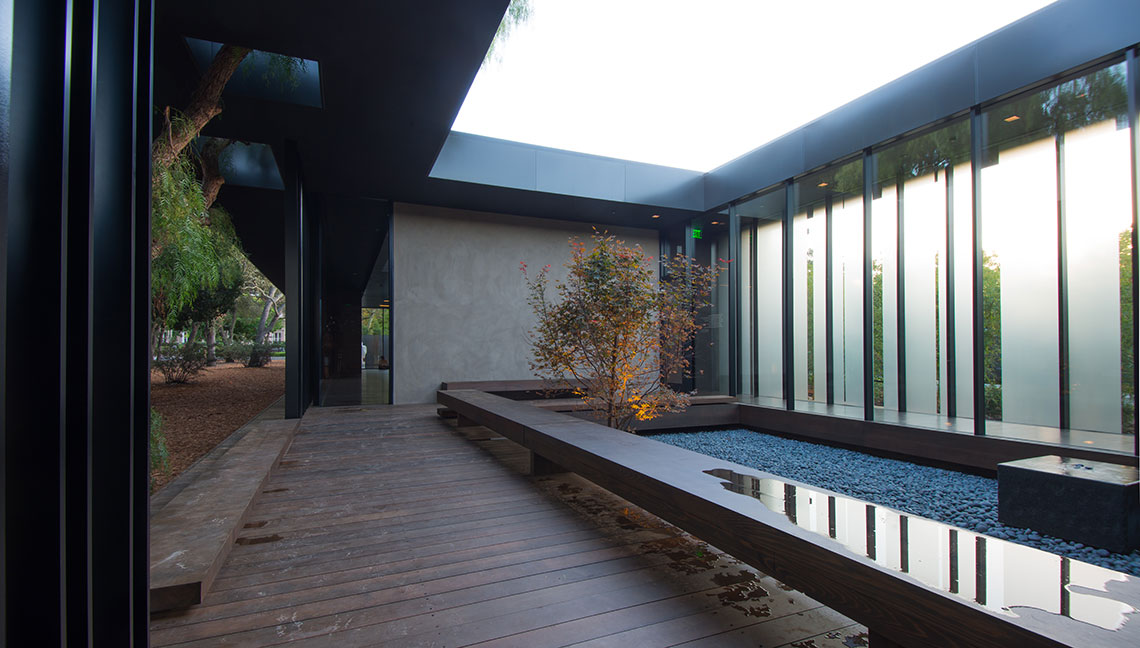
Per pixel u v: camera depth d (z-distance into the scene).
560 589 1.97
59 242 0.75
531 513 2.87
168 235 3.58
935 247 5.85
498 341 8.47
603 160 7.92
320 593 1.94
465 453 4.39
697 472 2.36
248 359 20.31
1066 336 4.73
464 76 4.32
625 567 2.17
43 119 0.76
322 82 4.42
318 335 7.61
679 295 5.49
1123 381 4.39
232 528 2.34
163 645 1.58
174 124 3.70
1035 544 3.08
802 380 7.52
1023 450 4.33
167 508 2.62
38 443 0.73
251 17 3.55
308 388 7.25
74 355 0.83
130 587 0.99
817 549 1.46
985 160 5.34
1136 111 3.90
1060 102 4.56
